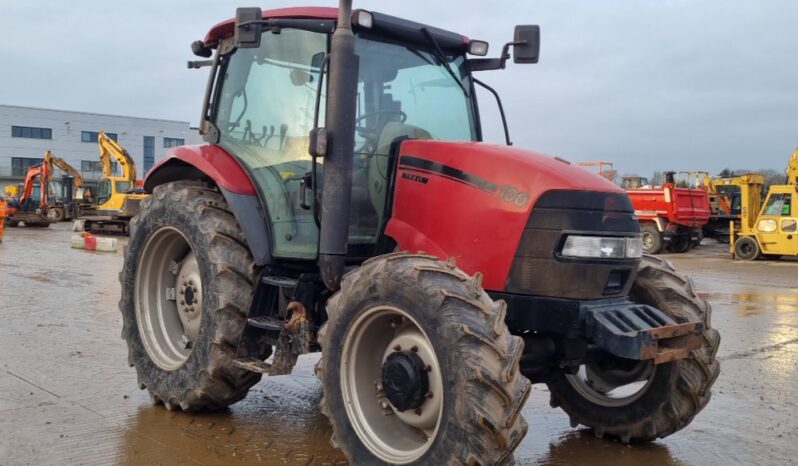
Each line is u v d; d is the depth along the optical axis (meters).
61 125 67.12
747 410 5.16
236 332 4.33
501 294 3.72
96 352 6.23
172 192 4.79
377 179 4.30
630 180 24.78
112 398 4.93
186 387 4.48
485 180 3.78
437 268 3.30
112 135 69.44
